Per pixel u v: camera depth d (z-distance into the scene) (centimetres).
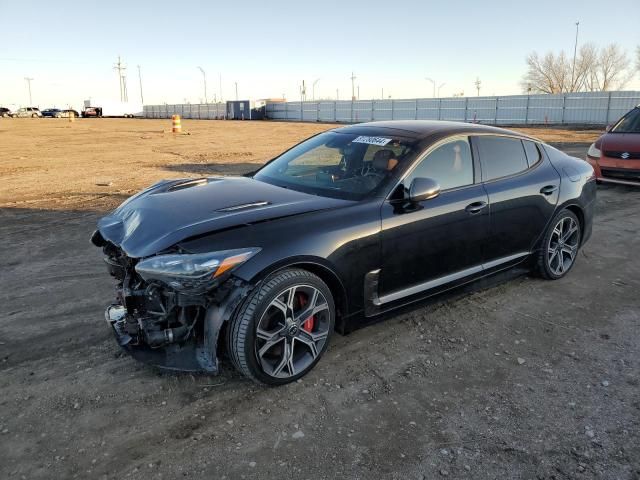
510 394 325
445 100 5022
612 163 957
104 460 265
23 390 323
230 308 302
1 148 2042
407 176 382
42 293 479
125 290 330
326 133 488
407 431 289
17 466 260
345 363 359
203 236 306
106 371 346
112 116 9344
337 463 264
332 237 334
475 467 262
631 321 429
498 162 453
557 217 496
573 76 6681
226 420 297
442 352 376
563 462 266
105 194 1002
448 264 408
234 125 4638
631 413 306
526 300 470
